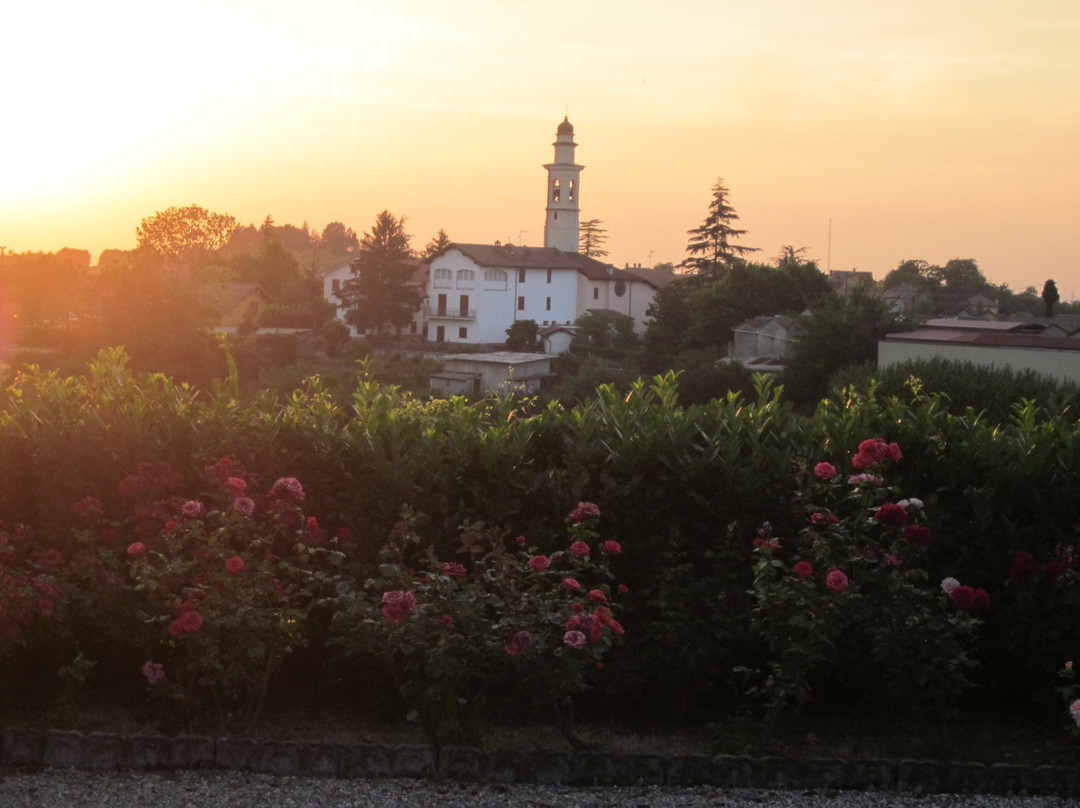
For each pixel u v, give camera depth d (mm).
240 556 5621
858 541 5867
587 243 156500
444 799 4805
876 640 5496
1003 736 5867
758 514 6250
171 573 5496
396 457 6422
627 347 70688
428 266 92438
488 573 5492
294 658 6336
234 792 4812
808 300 64438
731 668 6141
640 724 6105
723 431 6445
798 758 5145
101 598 5797
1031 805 4898
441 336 88688
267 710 5926
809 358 44156
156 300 50281
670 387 6844
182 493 6531
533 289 89062
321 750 5078
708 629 5988
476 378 54312
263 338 59375
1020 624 6027
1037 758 5383
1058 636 5930
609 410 6664
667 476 6234
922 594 5605
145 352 48969
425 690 5242
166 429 6570
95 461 6457
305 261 153625
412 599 5109
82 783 4883
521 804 4773
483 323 87375
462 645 5266
